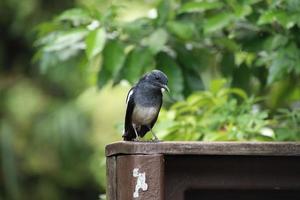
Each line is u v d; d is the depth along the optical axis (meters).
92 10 10.97
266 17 10.04
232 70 11.80
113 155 7.85
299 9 10.10
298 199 8.48
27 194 25.70
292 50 10.43
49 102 25.38
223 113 10.27
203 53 11.81
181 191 7.88
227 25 10.87
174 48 11.48
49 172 25.33
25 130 25.16
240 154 7.63
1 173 25.41
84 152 24.44
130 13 18.25
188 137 10.20
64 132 24.06
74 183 25.34
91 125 23.91
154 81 9.38
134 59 10.80
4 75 26.70
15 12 25.92
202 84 11.52
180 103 10.70
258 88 12.31
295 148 7.65
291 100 12.12
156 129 10.23
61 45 10.93
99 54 11.48
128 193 7.63
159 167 7.56
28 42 26.50
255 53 11.27
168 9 11.12
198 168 7.89
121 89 23.66
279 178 7.96
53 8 25.66
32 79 26.33
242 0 10.64
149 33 11.08
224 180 7.91
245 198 8.46
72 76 24.78
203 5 10.73
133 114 9.44
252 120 10.02
